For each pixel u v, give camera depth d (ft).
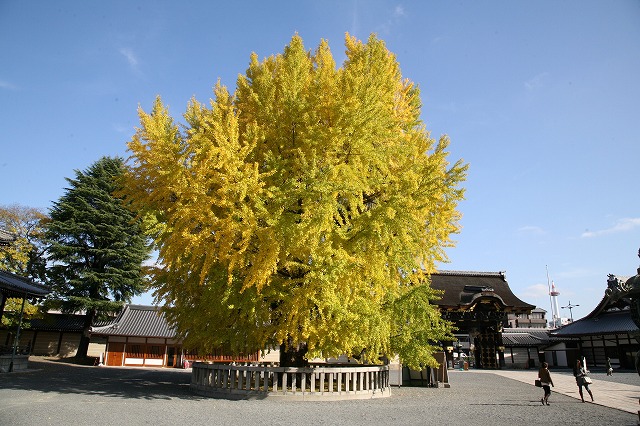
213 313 43.09
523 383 74.79
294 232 35.76
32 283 78.74
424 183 39.55
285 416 33.86
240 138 45.37
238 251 36.17
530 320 230.89
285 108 40.06
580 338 124.26
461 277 142.00
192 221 37.65
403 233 37.91
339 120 39.24
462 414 37.19
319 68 45.44
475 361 129.80
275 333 42.14
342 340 40.01
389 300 48.49
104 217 110.83
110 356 105.40
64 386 50.55
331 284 37.50
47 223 112.37
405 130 49.62
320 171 36.78
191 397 44.50
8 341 114.21
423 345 53.31
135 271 112.88
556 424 32.48
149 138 38.78
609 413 38.93
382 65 46.75
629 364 110.01
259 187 35.88
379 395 49.75
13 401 37.24
